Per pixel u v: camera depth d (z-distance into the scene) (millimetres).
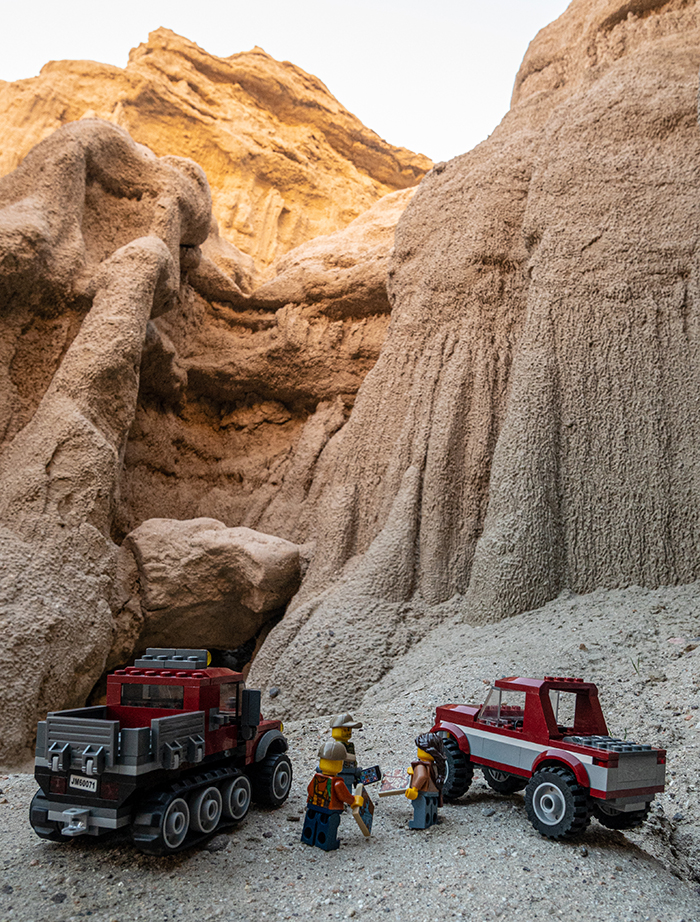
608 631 9188
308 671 10969
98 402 12641
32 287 12719
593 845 4488
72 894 3820
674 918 3660
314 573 13594
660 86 12781
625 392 11242
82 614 11141
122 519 14531
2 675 9727
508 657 9148
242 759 5020
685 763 5938
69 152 13633
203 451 17453
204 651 5293
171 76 36594
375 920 3539
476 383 13336
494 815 5066
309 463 16438
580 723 5180
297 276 17891
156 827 4008
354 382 17266
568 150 13000
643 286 11680
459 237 14375
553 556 10938
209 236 20031
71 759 4098
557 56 16094
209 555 13164
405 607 12000
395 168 41938
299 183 37031
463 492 12836
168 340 15750
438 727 5633
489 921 3496
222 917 3602
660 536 10375
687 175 11945
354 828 4895
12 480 11523
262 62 38281
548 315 12133
